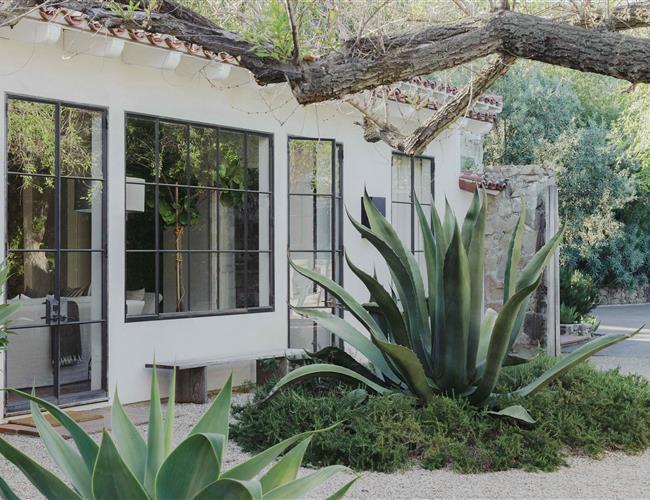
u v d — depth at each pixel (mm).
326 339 10461
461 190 12594
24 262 7410
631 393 6965
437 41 4227
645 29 6695
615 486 5445
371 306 7301
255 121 9414
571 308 16391
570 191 25781
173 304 8672
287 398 6406
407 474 5680
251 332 9406
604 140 26047
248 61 4285
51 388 7695
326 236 10359
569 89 26062
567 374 7281
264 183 9578
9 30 6938
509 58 5988
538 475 5711
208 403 8430
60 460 2961
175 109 8547
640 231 29062
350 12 5477
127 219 8188
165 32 4328
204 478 2580
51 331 7660
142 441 3184
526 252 12094
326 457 5859
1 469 5793
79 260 7828
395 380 6965
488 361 6305
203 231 8922
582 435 6395
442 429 6074
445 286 6348
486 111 12516
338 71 4191
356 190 10688
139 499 2555
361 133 10750
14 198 7262
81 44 7496
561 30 3924
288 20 4410
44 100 7371
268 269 9641
